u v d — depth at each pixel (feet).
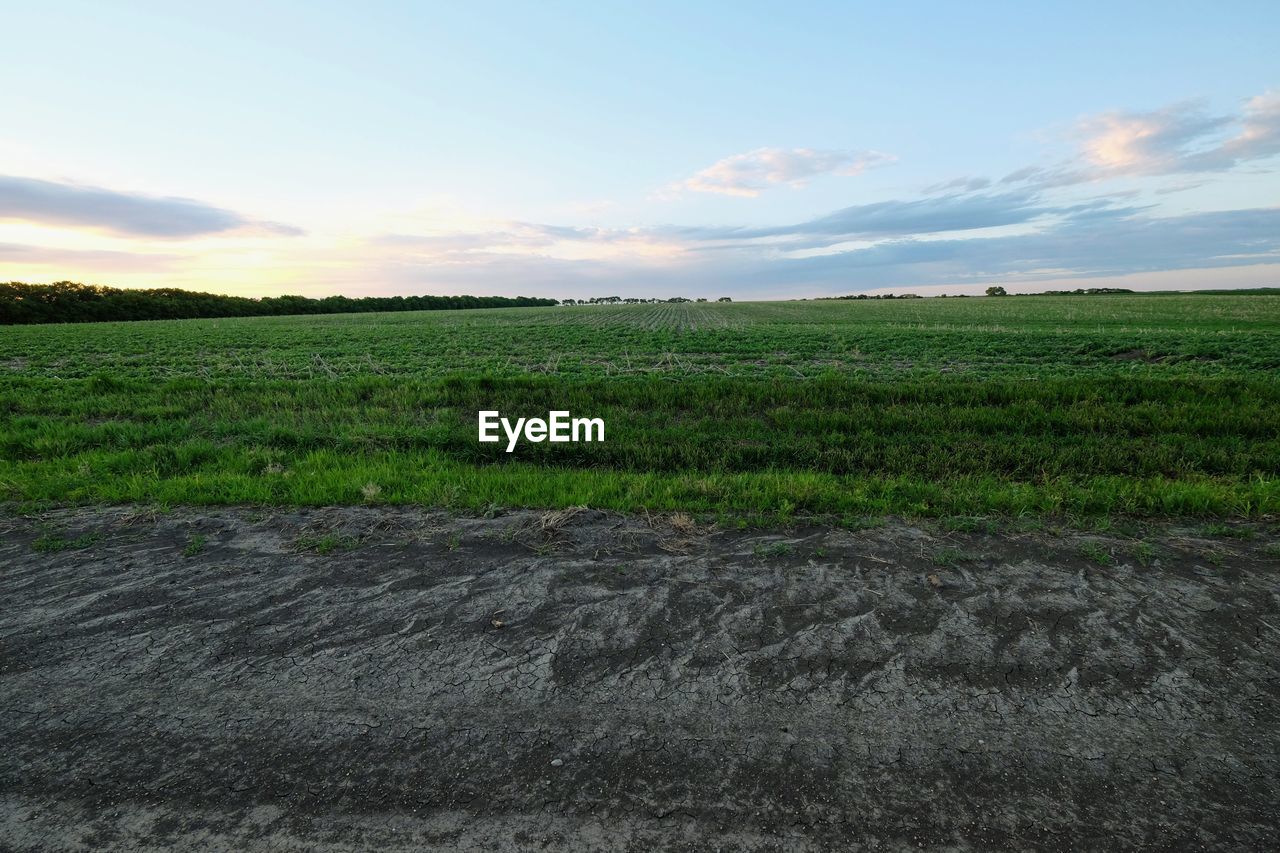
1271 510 17.61
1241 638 11.33
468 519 17.37
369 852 7.20
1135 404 34.30
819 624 11.79
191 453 24.56
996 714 9.39
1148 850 7.20
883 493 19.42
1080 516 17.26
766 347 82.58
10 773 8.39
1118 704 9.61
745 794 7.95
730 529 16.52
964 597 12.75
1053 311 180.96
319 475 21.40
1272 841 7.30
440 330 134.92
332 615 12.26
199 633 11.70
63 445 26.35
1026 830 7.46
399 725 9.21
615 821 7.57
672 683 10.11
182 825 7.58
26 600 12.94
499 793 7.98
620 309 295.48
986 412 31.04
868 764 8.42
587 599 12.78
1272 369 54.85
